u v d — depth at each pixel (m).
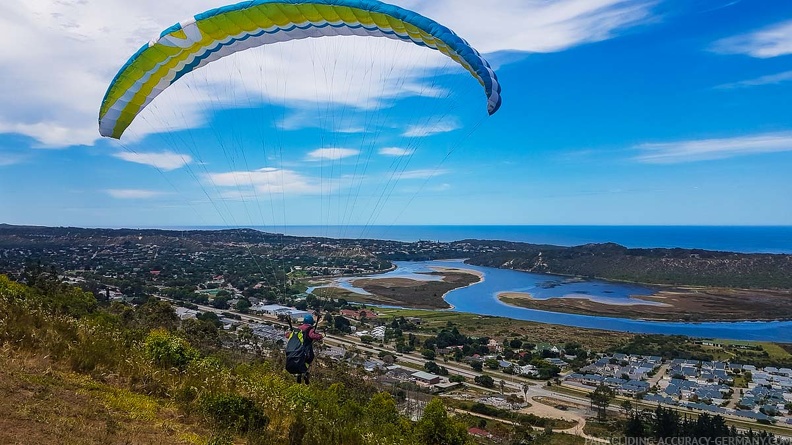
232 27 10.16
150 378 9.35
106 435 6.60
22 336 9.56
